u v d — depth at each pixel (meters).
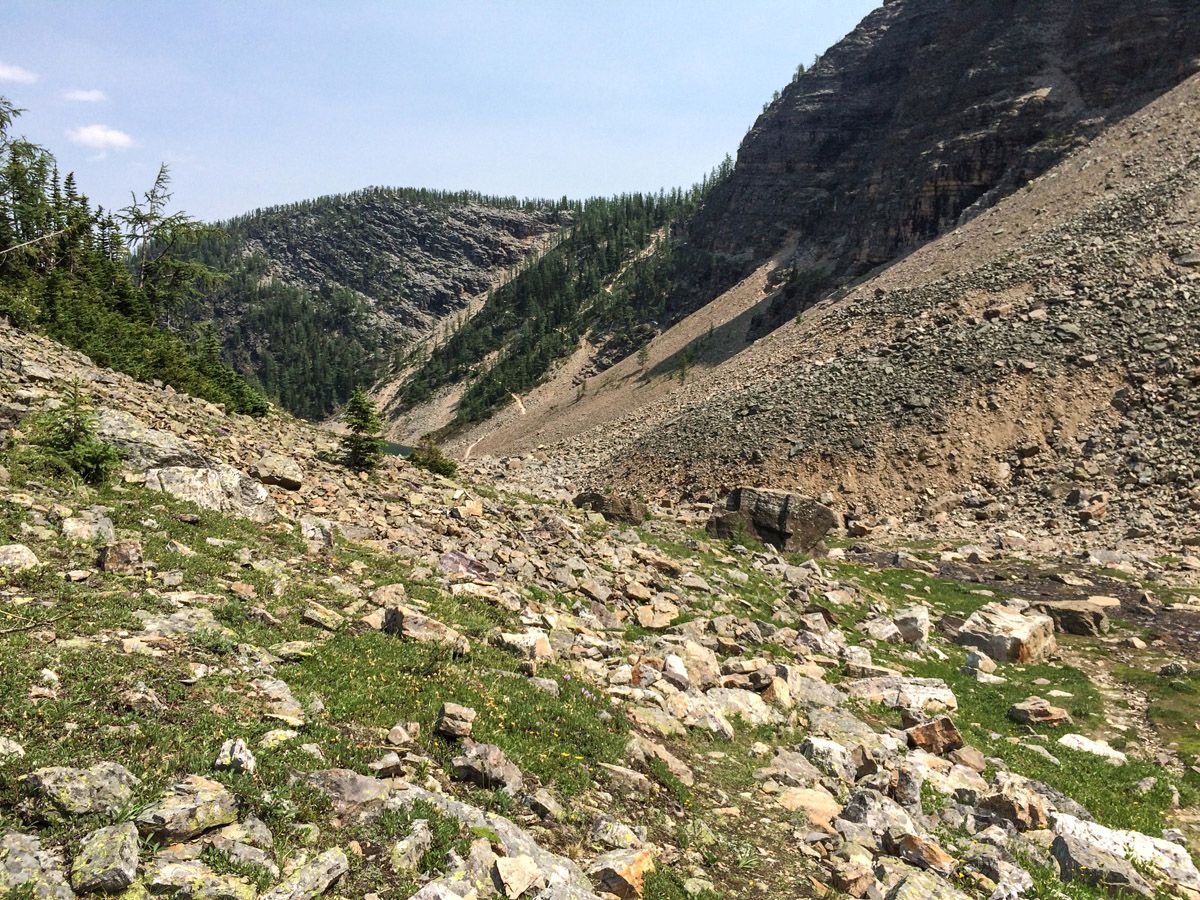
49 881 5.25
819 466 55.28
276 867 6.26
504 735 9.88
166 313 61.84
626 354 197.88
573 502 38.66
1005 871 10.02
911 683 18.28
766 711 14.22
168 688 8.20
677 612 19.80
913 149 138.88
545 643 13.67
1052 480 47.41
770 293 163.88
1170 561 35.12
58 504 12.84
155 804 6.24
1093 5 124.44
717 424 68.31
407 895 6.53
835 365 69.25
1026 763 15.16
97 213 54.88
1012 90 125.81
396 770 8.22
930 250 96.50
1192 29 105.81
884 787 12.23
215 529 14.62
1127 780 15.12
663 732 12.14
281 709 8.62
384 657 11.07
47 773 6.09
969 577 34.50
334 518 19.23
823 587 28.09
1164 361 51.56
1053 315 60.41
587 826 8.78
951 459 52.41
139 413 22.12
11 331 27.00
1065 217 76.75
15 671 7.52
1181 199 66.44
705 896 8.21
